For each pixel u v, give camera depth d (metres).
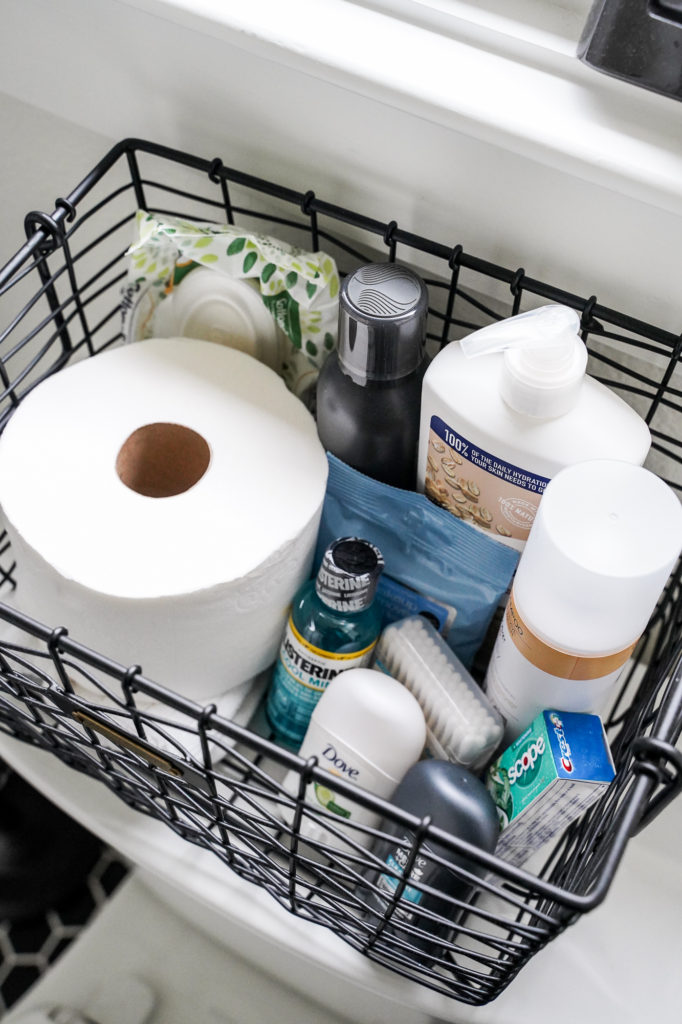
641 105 0.39
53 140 0.56
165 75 0.46
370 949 0.42
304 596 0.45
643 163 0.37
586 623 0.36
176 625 0.41
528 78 0.40
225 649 0.44
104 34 0.46
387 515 0.45
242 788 0.36
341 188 0.47
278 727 0.49
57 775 0.51
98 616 0.40
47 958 0.85
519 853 0.44
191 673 0.44
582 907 0.30
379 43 0.41
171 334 0.51
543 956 0.48
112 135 0.52
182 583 0.40
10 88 0.52
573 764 0.38
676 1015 0.47
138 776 0.42
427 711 0.44
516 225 0.43
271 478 0.43
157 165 0.53
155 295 0.50
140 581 0.39
